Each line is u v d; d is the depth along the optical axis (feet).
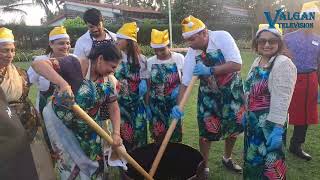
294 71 10.21
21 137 8.54
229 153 14.56
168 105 14.94
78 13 98.94
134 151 11.62
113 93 10.36
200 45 12.93
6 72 10.23
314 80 15.16
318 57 15.12
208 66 13.05
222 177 13.96
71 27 69.21
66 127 9.97
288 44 15.08
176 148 11.78
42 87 12.69
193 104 25.17
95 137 10.14
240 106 13.42
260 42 10.43
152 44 14.53
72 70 9.53
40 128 11.12
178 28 71.51
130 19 93.61
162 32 14.73
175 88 14.83
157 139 15.29
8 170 8.24
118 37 13.74
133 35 13.83
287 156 15.92
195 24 12.61
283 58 10.23
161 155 11.13
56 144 10.09
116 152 10.48
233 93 13.23
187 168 11.65
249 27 78.43
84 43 13.76
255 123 10.78
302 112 15.24
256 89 10.68
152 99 15.06
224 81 13.10
